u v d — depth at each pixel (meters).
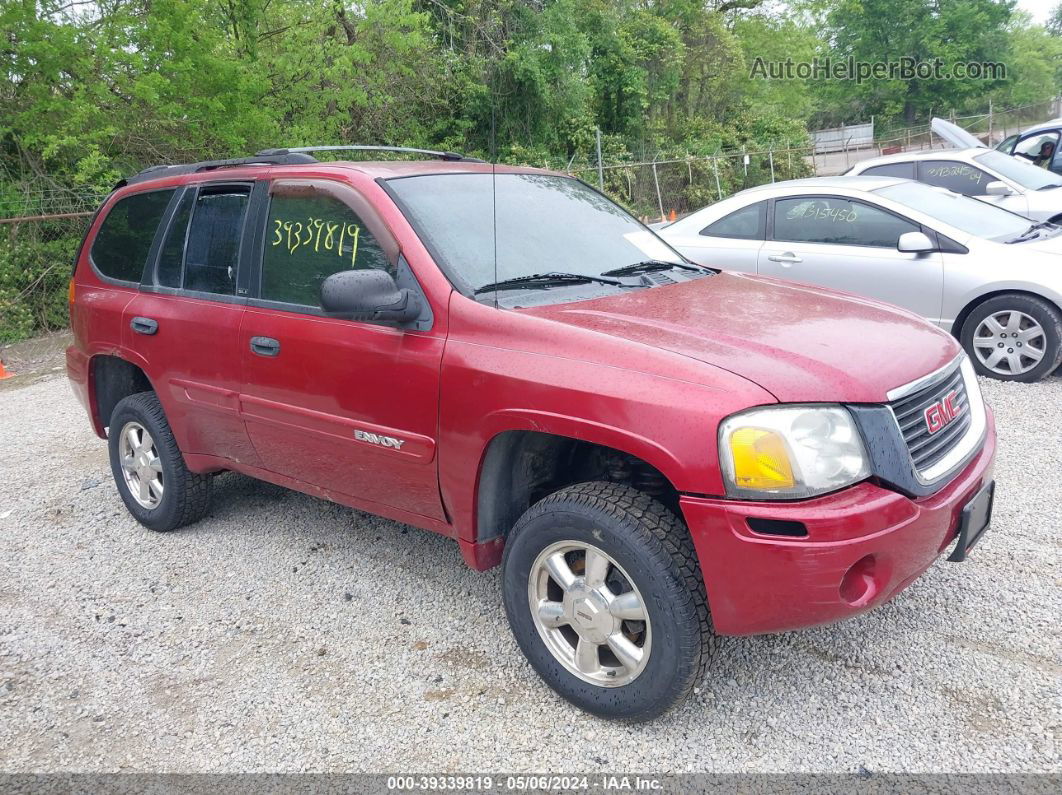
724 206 7.46
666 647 2.56
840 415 2.46
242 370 3.73
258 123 13.48
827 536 2.35
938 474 2.65
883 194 6.80
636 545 2.55
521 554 2.89
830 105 51.88
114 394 4.79
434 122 19.19
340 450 3.44
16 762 2.80
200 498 4.47
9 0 12.12
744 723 2.80
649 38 29.97
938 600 3.46
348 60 14.95
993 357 6.28
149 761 2.78
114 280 4.53
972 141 12.59
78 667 3.35
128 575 4.12
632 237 3.95
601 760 2.66
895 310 3.34
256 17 14.21
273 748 2.81
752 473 2.38
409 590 3.83
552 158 21.50
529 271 3.29
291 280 3.60
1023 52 57.91
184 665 3.33
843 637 3.25
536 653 2.95
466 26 18.59
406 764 2.70
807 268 6.84
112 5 13.62
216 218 4.00
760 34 38.41
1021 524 4.06
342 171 3.49
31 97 12.88
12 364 10.22
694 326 2.84
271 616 3.67
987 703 2.82
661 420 2.46
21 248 12.27
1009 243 6.38
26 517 4.97
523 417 2.74
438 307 3.05
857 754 2.62
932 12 49.75
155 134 13.41
